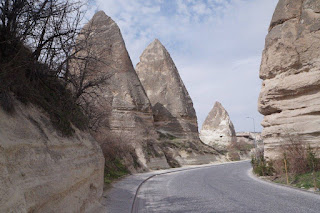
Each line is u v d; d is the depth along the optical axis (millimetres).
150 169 37938
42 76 8703
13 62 6543
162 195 14086
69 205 6648
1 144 4328
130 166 32125
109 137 28891
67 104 10148
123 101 44656
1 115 5191
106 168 24266
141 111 47531
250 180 19297
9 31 6500
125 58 48875
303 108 17641
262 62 21438
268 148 20000
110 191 14742
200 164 53812
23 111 6414
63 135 8102
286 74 18719
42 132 6629
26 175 4910
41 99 7898
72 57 10078
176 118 62938
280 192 12648
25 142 5355
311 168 15516
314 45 17297
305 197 10828
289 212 8195
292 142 17438
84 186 8719
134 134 42281
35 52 7789
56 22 8445
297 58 18000
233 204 10188
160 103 64375
